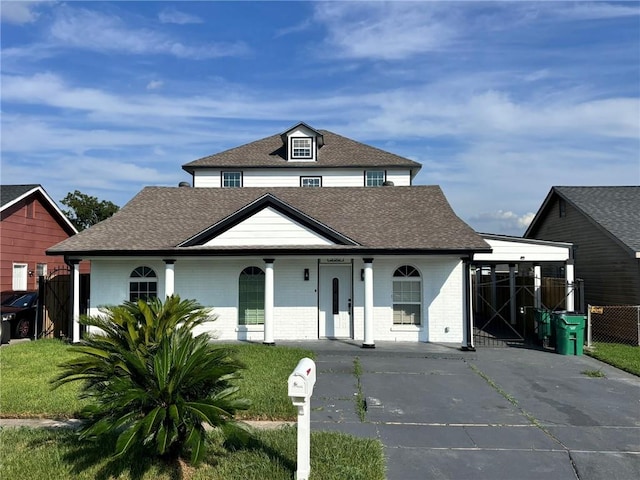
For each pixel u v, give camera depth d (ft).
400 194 60.18
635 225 55.62
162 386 17.17
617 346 48.67
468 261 47.29
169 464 18.39
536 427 24.30
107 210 135.03
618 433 23.50
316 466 18.51
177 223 53.42
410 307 49.67
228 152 81.05
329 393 30.30
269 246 47.32
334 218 53.78
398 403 28.25
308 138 77.46
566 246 53.93
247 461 19.02
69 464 18.78
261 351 41.63
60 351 42.16
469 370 37.32
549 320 46.88
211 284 50.24
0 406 25.88
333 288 50.14
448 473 18.95
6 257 62.64
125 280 50.01
